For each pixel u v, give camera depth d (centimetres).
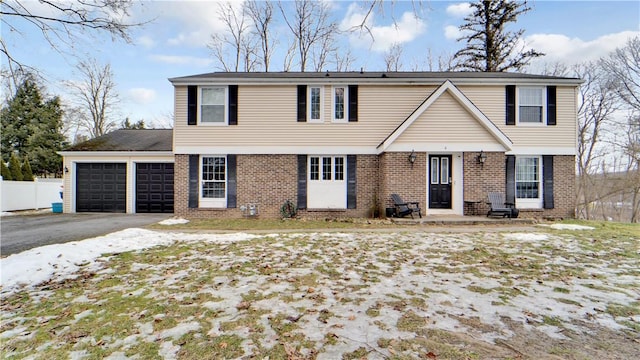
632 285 450
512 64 2105
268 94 1223
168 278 481
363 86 1226
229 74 1359
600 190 2050
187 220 1144
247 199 1215
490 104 1216
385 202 1112
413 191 1109
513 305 379
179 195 1210
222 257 607
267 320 339
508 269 528
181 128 1213
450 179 1148
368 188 1216
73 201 1417
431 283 457
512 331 315
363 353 273
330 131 1223
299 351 278
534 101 1219
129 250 660
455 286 445
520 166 1211
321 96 1225
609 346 288
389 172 1112
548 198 1196
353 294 415
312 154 1220
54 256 576
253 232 902
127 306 378
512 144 1132
